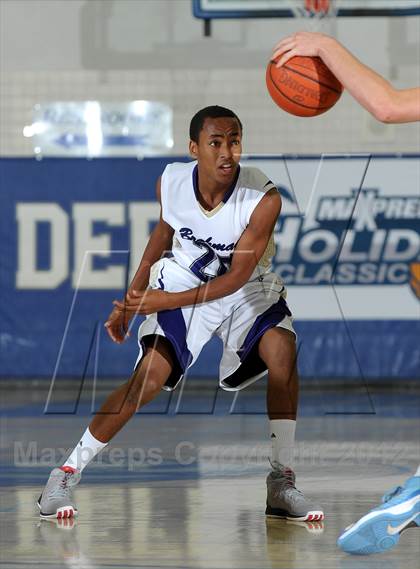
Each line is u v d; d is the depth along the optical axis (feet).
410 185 50.26
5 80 56.59
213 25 56.44
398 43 56.13
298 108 18.80
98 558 16.89
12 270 51.03
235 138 20.58
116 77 56.59
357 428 36.52
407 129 55.06
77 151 56.49
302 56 18.30
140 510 21.34
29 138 56.59
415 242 50.39
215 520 20.26
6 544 18.02
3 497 22.86
